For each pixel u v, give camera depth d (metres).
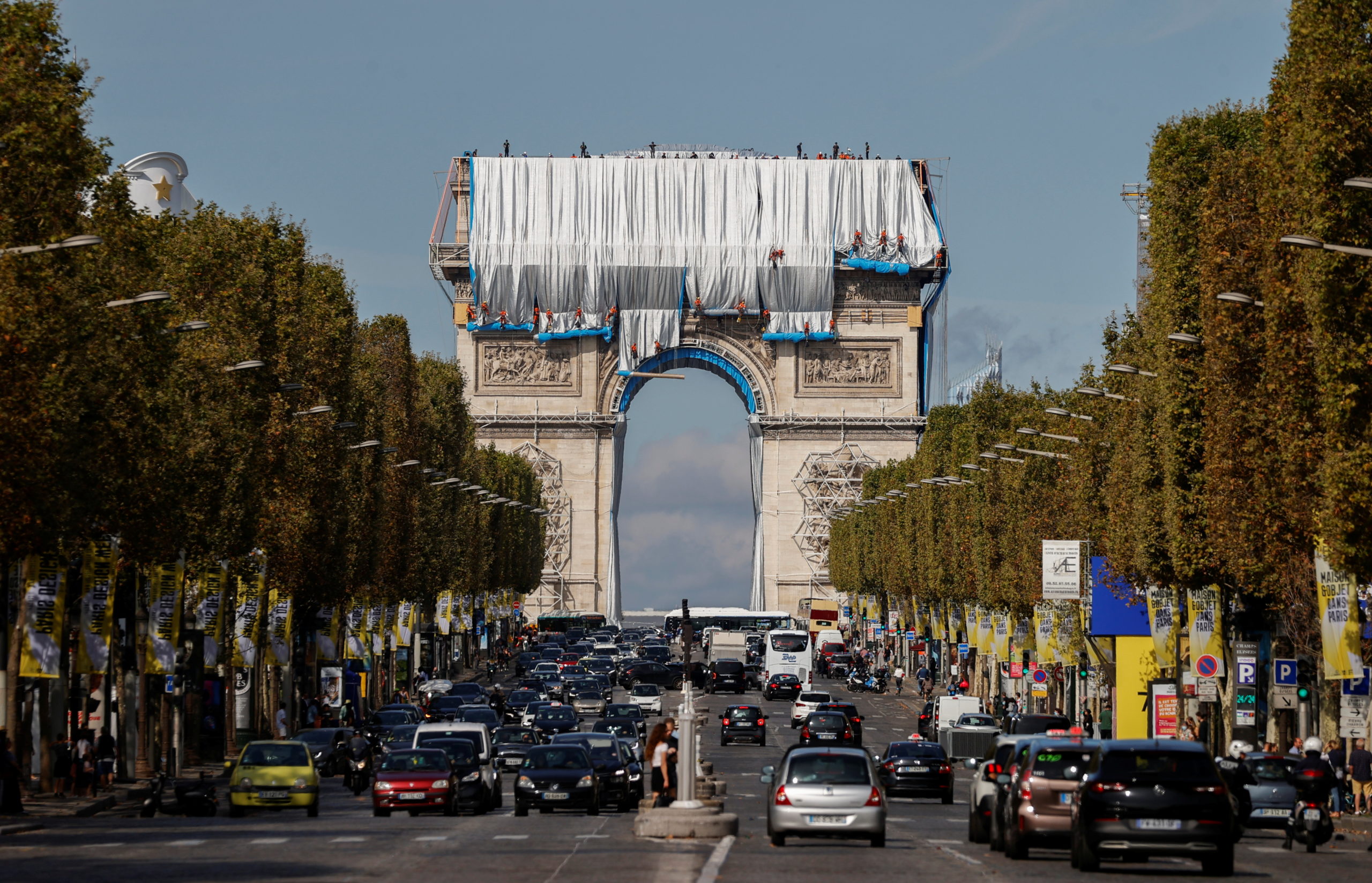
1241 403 152.25
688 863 91.06
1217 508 154.88
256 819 143.50
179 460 171.12
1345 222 115.75
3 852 98.88
